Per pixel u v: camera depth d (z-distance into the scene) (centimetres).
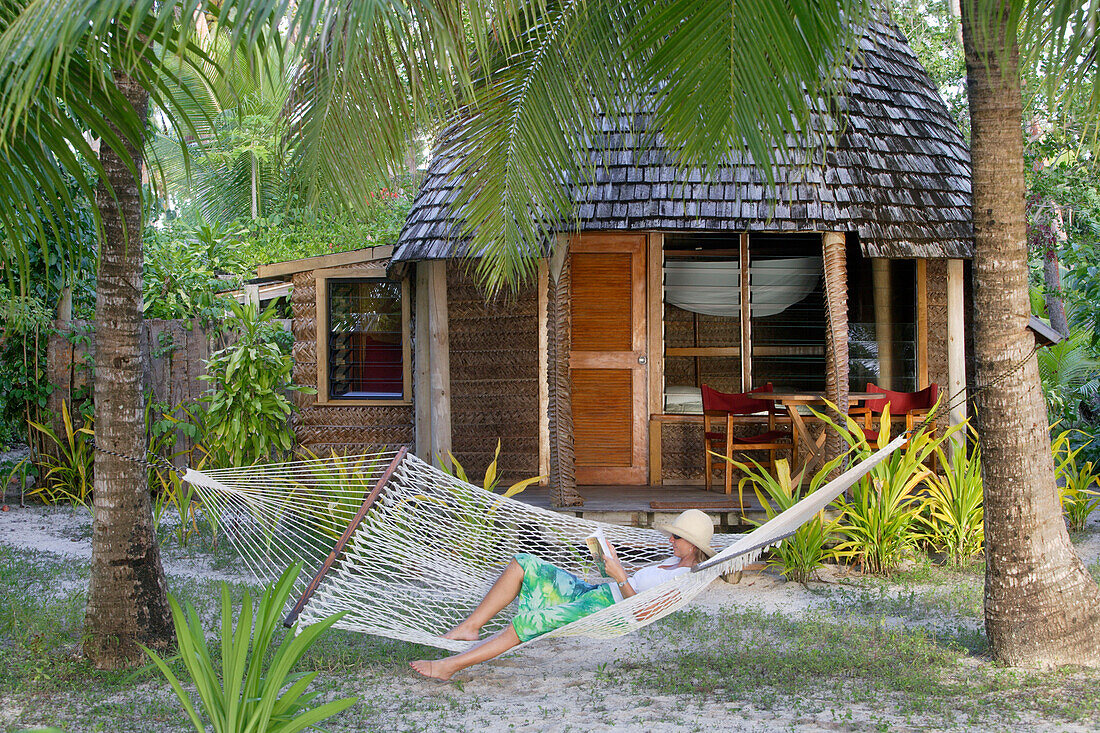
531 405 914
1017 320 507
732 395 886
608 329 933
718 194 795
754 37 450
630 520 791
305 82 496
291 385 984
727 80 470
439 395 902
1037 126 1309
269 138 1633
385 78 471
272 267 1038
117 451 502
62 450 998
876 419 911
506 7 409
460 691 485
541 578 507
